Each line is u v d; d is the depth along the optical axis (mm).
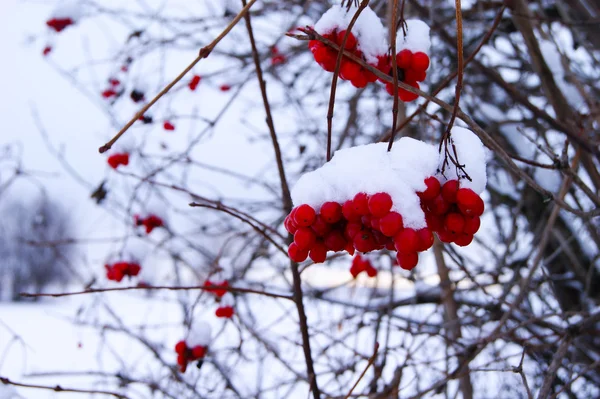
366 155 1299
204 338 2873
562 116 3018
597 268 3955
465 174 1256
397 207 1177
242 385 3555
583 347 3381
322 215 1279
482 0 3314
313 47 1608
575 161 2551
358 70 1596
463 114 1500
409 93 1656
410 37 1637
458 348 2949
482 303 3662
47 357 7184
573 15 4047
